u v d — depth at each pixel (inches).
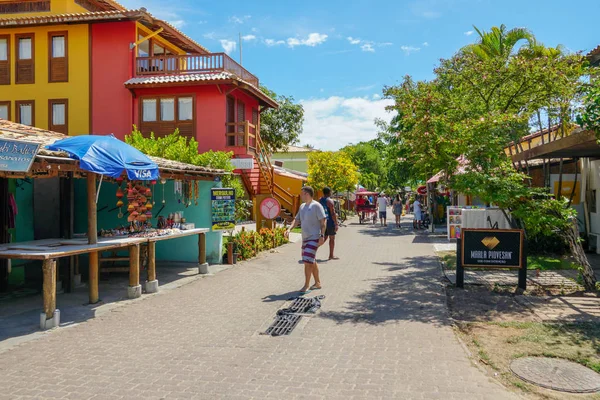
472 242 346.3
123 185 397.1
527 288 342.0
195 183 478.3
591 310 279.6
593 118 288.7
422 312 281.9
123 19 797.9
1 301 330.6
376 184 2404.0
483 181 338.0
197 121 791.7
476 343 224.1
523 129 458.9
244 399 168.9
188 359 210.4
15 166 238.5
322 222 344.8
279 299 323.6
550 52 674.2
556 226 336.8
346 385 179.5
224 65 795.4
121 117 810.2
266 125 1317.7
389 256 529.3
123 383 183.9
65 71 822.5
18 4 891.4
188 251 494.0
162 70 821.9
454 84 516.7
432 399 166.7
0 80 839.7
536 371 189.9
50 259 263.1
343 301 313.1
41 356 215.6
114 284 390.0
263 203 604.4
